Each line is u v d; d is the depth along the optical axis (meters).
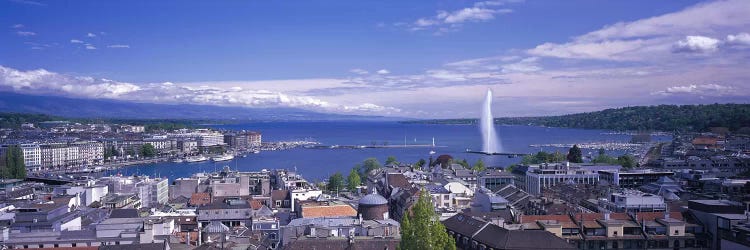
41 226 193.62
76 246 181.12
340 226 189.00
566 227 181.12
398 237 175.38
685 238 178.38
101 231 186.75
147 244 169.25
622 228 179.62
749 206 184.00
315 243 165.38
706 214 182.62
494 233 166.62
